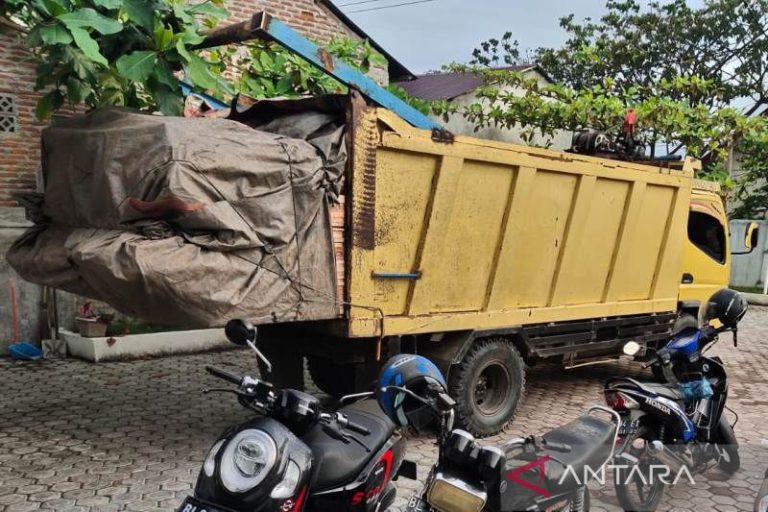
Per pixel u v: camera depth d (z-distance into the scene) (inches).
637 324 308.3
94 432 234.5
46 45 236.1
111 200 177.0
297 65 313.3
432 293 222.4
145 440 227.3
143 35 236.4
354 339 219.0
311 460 114.0
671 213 311.9
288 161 185.5
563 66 1018.1
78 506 176.2
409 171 211.0
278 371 231.8
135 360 340.2
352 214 197.8
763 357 394.0
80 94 250.7
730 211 758.5
